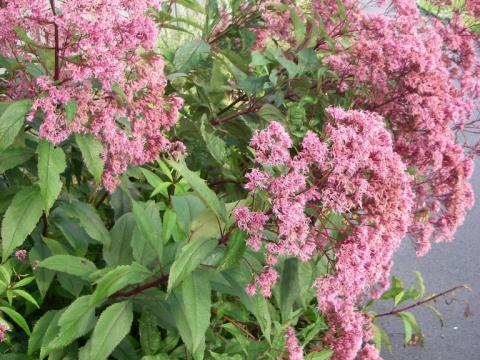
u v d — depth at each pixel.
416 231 1.06
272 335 0.79
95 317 0.65
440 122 0.94
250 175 0.59
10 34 0.62
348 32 1.02
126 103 0.69
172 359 0.72
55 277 0.78
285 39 1.05
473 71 1.12
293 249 0.59
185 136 0.99
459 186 1.03
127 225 0.74
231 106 1.05
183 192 0.79
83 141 0.65
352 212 0.66
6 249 0.62
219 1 1.17
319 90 0.95
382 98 0.96
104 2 0.60
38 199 0.63
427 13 1.15
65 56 0.63
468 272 1.52
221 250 0.62
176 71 0.94
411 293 1.11
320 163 0.60
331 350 0.82
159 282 0.67
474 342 1.27
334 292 0.63
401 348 1.23
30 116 0.61
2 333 0.63
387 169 0.62
